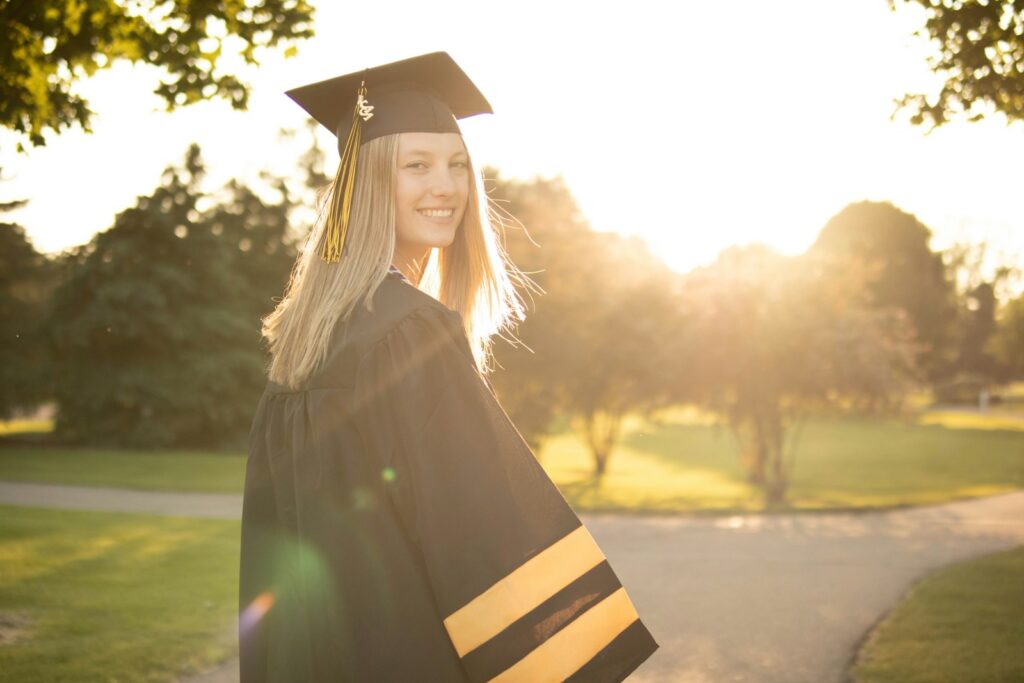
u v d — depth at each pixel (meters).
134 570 8.87
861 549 11.53
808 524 14.60
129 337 34.78
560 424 47.31
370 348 1.80
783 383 19.66
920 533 13.22
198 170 37.22
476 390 1.79
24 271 36.59
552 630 1.69
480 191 2.29
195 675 5.58
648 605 8.06
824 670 5.88
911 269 78.19
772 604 8.07
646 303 26.48
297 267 2.19
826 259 20.58
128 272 34.94
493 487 1.72
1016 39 5.26
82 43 7.15
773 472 19.67
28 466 24.41
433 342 1.81
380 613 1.74
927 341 78.75
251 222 42.50
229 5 7.23
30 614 6.95
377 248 1.96
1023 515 15.62
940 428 56.19
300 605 1.85
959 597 7.90
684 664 6.08
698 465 34.84
